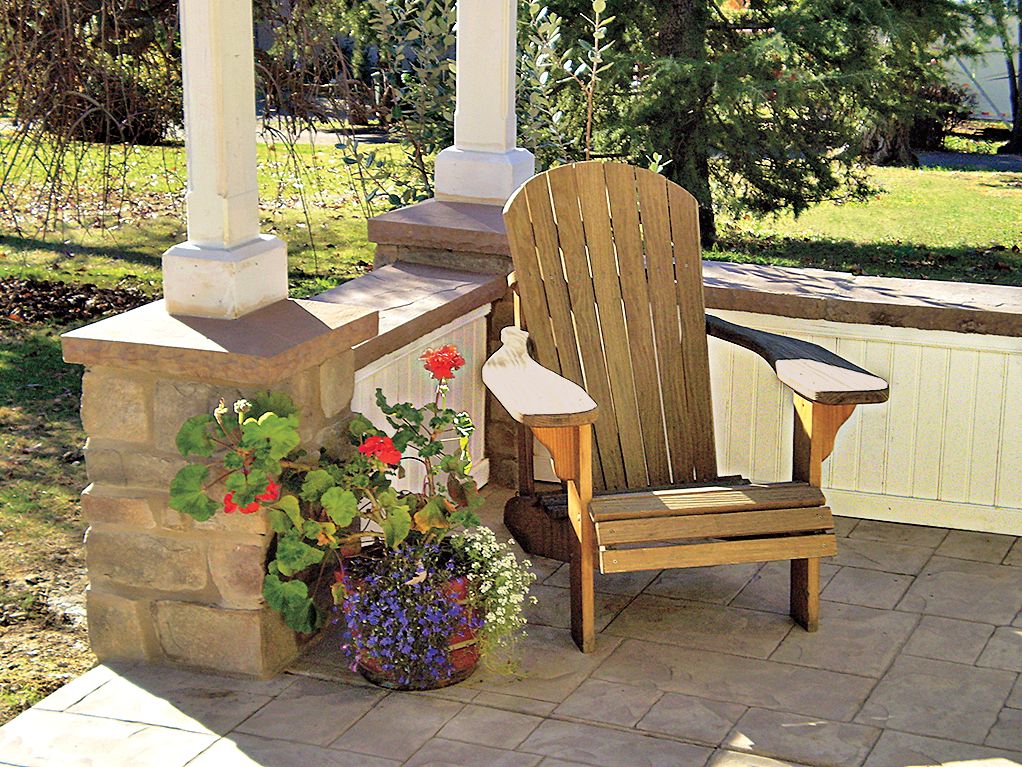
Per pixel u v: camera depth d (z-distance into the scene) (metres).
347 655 3.00
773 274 4.16
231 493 2.77
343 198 9.82
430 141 5.52
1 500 4.25
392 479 3.59
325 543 2.90
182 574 2.99
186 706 2.87
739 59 7.77
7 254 7.68
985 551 3.79
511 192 4.22
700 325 3.66
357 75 4.70
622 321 3.59
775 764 2.64
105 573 3.05
